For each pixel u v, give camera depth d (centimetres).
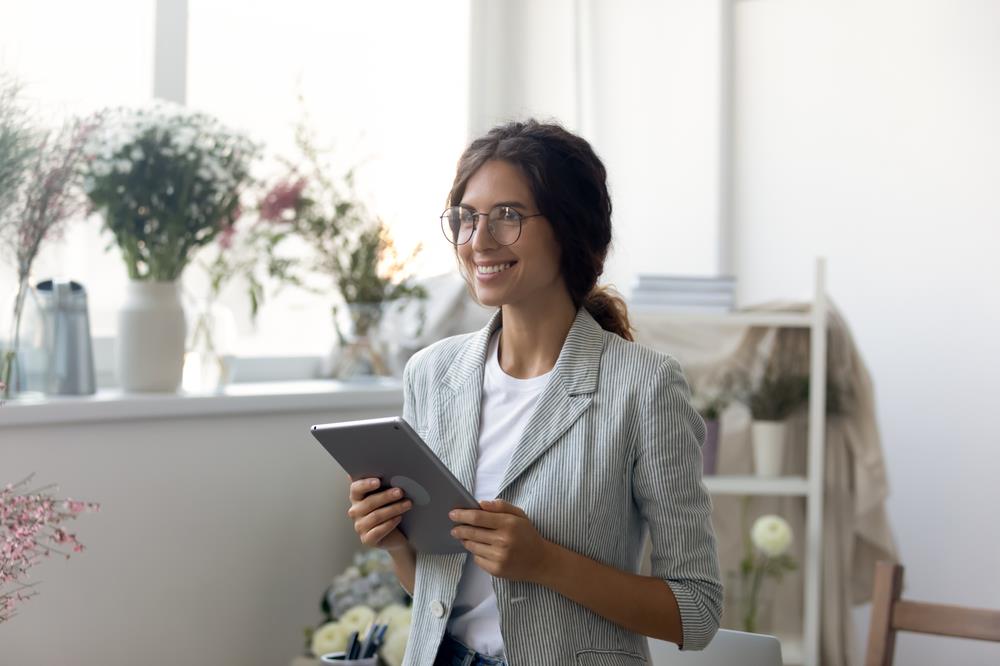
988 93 343
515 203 144
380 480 143
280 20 324
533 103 376
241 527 272
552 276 149
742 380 324
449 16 367
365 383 309
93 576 244
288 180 302
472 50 371
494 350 159
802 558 326
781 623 326
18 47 265
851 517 316
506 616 139
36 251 246
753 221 376
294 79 327
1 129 237
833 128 364
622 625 138
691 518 141
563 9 369
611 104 367
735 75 375
